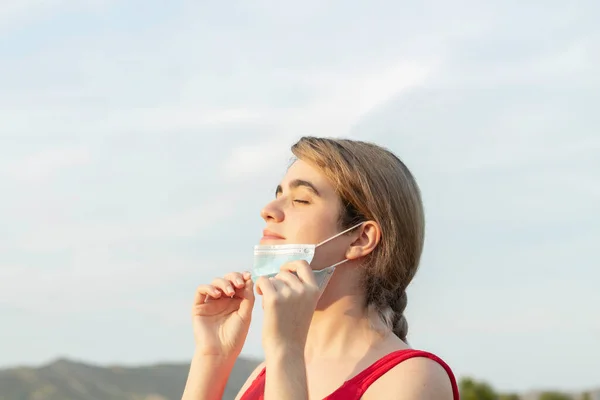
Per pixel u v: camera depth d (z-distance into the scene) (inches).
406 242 119.6
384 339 113.7
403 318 123.5
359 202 117.1
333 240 116.3
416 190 124.7
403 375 104.6
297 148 121.3
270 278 110.3
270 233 119.0
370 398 104.8
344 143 121.1
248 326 125.0
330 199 117.6
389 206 117.7
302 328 106.5
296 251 115.0
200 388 121.3
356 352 113.3
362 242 117.6
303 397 101.5
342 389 106.2
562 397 903.1
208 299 128.3
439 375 105.8
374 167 118.9
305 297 107.0
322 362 114.3
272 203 119.8
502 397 870.4
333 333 116.3
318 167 118.7
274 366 102.7
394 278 119.8
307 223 116.3
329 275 114.7
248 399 123.4
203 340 124.1
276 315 105.5
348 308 116.6
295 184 119.3
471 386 880.9
